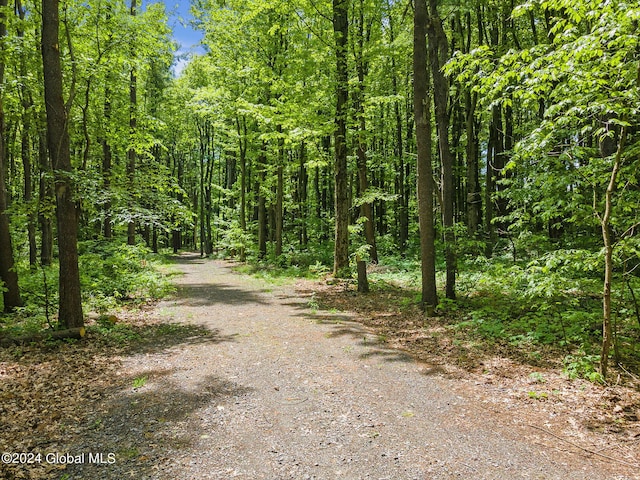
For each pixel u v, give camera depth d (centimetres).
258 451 378
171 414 457
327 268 1595
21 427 424
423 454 370
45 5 738
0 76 980
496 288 891
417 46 894
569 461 356
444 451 375
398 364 620
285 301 1174
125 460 364
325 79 1392
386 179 2339
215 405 480
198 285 1507
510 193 857
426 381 551
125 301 1129
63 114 766
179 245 4581
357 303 1103
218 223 2666
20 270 1280
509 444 387
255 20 1762
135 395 511
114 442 396
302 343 741
